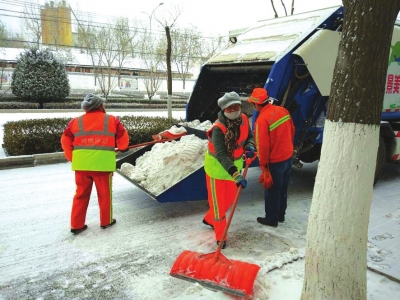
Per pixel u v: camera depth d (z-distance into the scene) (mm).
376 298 2721
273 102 4273
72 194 4996
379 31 2057
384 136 5770
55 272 3094
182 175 4289
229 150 3281
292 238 3820
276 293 2783
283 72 4453
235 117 3297
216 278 2805
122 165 4914
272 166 3928
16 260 3260
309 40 4539
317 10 5203
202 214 4449
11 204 4574
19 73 17859
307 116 4824
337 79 2232
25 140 6637
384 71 2152
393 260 3258
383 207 4711
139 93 33781
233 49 5598
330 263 2291
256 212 4555
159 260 3322
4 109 16719
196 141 4617
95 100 3809
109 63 26812
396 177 6344
